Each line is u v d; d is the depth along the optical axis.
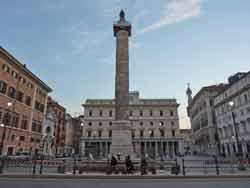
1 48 37.06
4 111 38.53
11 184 13.45
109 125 85.06
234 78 62.00
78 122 103.50
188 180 16.25
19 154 39.03
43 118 56.56
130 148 27.28
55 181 15.20
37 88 53.22
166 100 89.81
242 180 16.19
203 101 78.56
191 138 101.62
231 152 59.19
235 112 57.28
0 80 37.66
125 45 31.69
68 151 86.75
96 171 21.42
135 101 89.62
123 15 33.91
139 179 16.78
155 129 85.50
